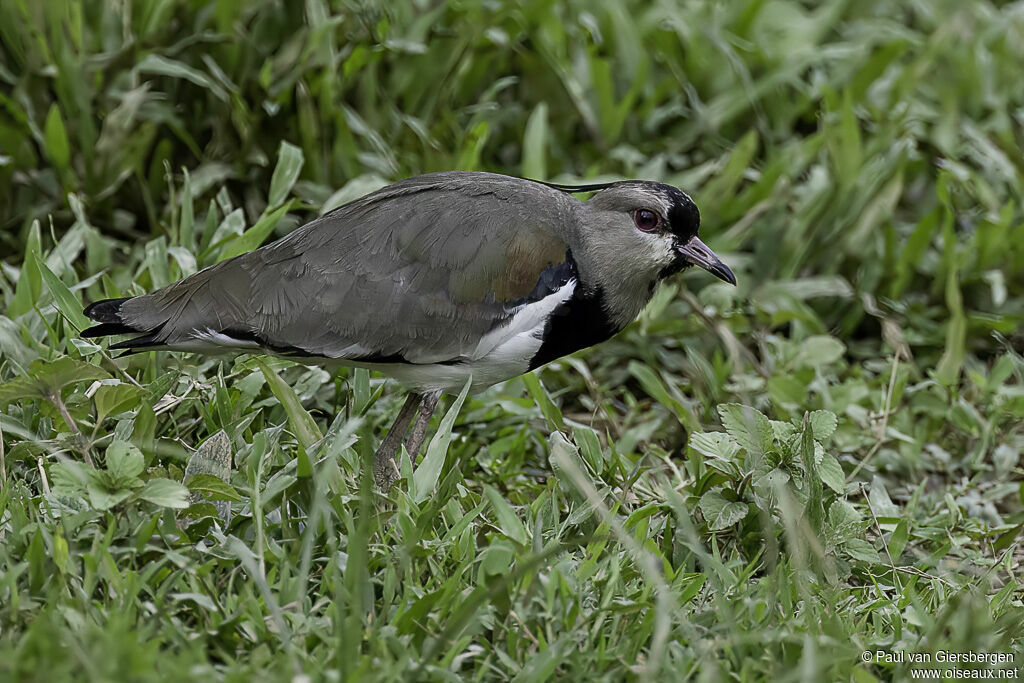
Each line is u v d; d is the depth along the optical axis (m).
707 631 8.08
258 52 13.27
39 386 8.63
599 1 14.90
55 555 7.71
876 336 13.62
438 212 9.70
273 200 12.12
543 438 11.16
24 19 12.72
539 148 13.16
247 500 8.76
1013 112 15.70
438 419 11.25
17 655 6.86
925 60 14.66
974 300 13.74
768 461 9.23
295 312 9.48
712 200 13.63
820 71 15.23
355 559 7.55
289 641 7.41
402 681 7.20
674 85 14.77
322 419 11.02
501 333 9.77
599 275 10.34
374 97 13.41
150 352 10.46
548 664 7.49
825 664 7.43
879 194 13.60
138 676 6.74
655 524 9.49
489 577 7.85
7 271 11.37
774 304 13.09
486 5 14.00
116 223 12.84
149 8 12.99
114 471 8.01
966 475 11.73
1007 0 17.28
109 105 12.95
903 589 9.12
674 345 13.06
